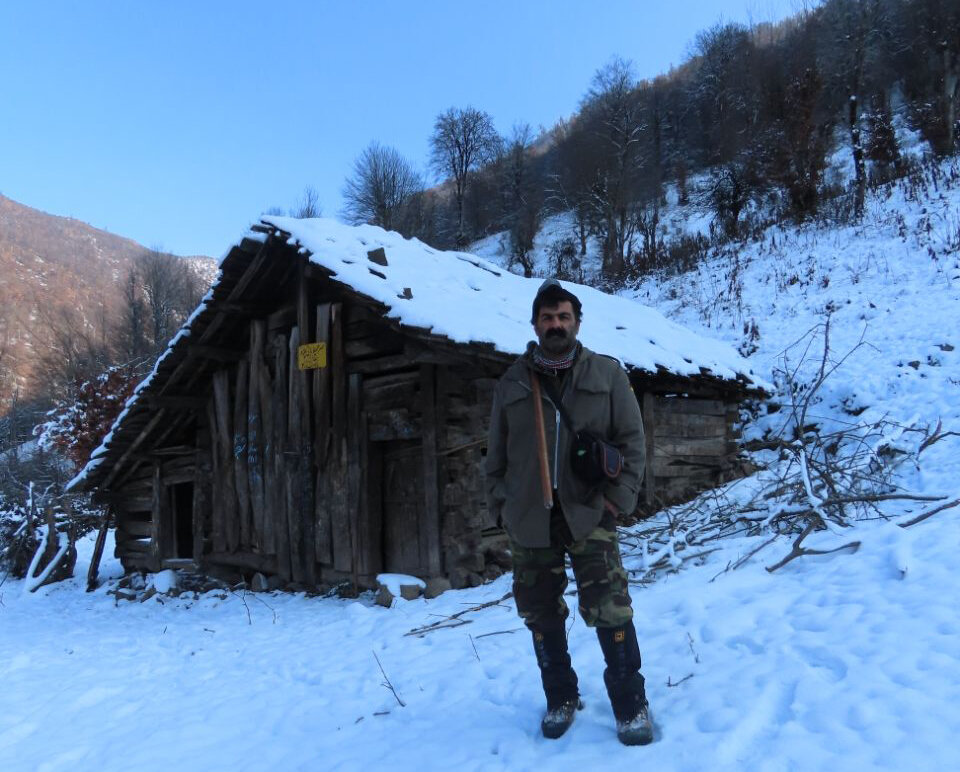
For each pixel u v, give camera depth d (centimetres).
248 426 909
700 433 1041
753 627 373
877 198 2202
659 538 665
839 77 3022
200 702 441
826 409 1192
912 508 639
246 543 898
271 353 885
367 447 767
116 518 1132
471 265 1030
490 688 360
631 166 3681
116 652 624
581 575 276
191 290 4681
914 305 1467
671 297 2152
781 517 595
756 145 2744
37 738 409
